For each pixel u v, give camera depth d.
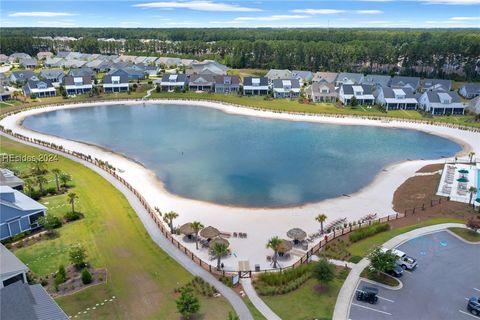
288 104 144.00
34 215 57.19
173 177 79.50
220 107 143.38
